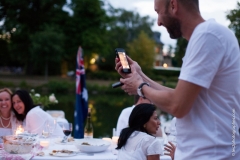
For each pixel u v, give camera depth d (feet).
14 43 101.19
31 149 9.34
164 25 4.92
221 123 4.50
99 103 67.62
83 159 9.16
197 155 4.58
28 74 106.22
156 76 113.29
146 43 116.47
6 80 90.07
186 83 4.35
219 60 4.37
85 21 102.06
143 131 9.04
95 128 39.99
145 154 8.64
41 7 101.04
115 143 11.22
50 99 21.03
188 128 4.65
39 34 90.99
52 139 11.80
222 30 4.47
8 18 99.14
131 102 70.74
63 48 97.76
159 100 4.63
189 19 4.68
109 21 106.83
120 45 133.80
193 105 4.61
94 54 106.42
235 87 4.59
